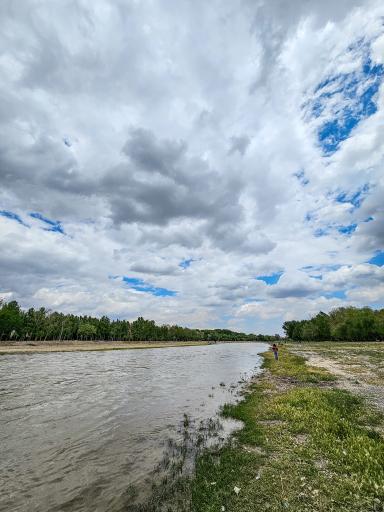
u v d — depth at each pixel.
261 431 13.85
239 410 18.03
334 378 28.23
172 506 8.34
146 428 15.58
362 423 14.10
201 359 64.38
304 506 7.72
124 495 9.10
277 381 28.86
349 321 119.88
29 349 81.38
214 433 14.52
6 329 98.06
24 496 9.13
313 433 12.70
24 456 12.06
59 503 8.73
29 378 32.50
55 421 16.73
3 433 14.65
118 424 16.27
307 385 25.44
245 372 39.22
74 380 31.88
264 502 8.02
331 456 10.49
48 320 122.38
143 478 10.16
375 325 110.75
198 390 26.30
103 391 25.73
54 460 11.70
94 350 95.06
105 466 11.15
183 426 15.87
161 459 11.69
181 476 10.15
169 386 28.47
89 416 17.78
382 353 57.78
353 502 7.76
